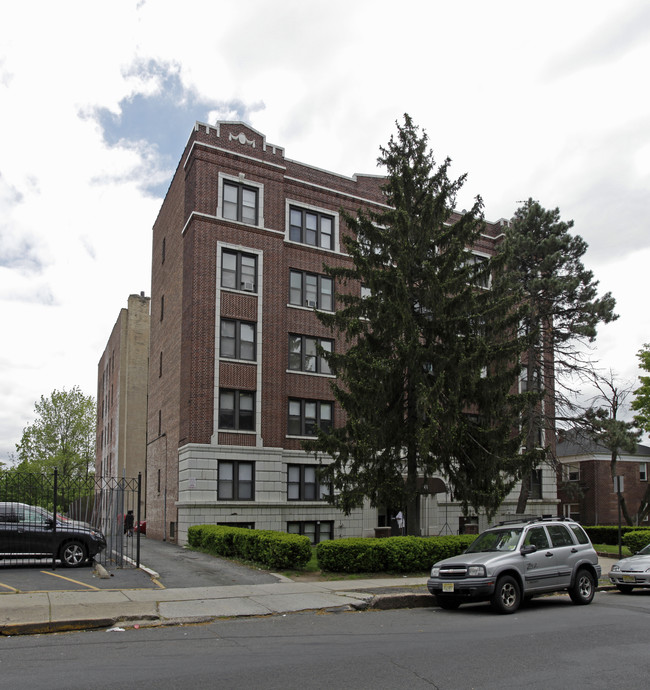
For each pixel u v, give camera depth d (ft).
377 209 111.45
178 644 31.71
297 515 94.94
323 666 27.14
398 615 41.78
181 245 100.94
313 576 56.03
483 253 123.65
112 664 27.32
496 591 42.32
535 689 23.99
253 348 95.35
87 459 160.45
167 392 104.94
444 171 73.92
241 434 91.81
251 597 44.88
